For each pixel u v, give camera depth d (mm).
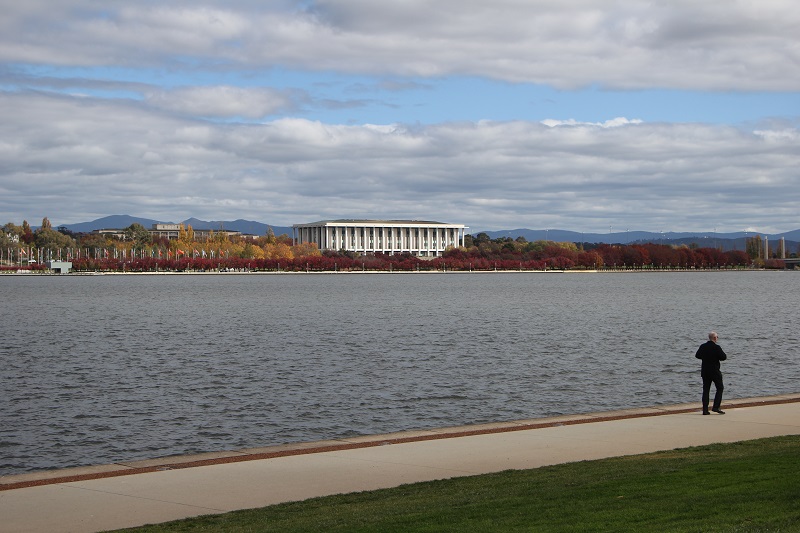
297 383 62438
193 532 20078
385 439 32094
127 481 25531
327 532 19500
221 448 41969
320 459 28594
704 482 23078
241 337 101688
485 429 34031
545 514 20406
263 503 23109
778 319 126062
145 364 75500
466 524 19766
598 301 186250
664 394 56625
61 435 44969
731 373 66188
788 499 20719
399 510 21578
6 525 20969
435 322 124125
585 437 32125
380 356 79938
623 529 18859
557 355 79938
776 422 35000
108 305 175000
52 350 88312
